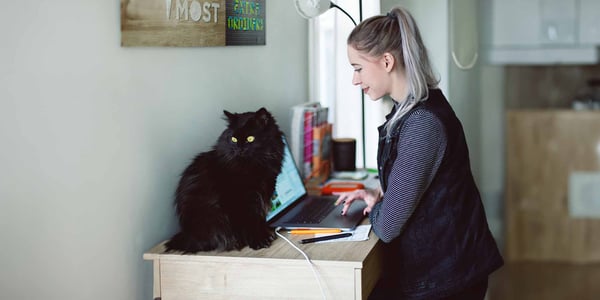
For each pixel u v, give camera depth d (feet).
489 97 14.52
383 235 5.49
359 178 8.38
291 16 8.95
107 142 5.23
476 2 12.79
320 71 9.59
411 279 5.70
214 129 6.94
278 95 8.59
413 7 10.62
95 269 5.16
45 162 4.58
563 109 15.66
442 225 5.56
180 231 6.10
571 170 14.92
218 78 6.98
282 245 5.65
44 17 4.50
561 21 14.69
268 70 8.26
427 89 5.38
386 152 5.60
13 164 4.32
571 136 14.83
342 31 9.32
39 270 4.58
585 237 15.02
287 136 8.86
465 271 5.61
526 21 14.71
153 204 5.91
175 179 6.24
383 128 5.67
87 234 5.05
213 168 5.73
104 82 5.15
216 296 5.41
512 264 15.33
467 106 12.30
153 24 5.64
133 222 5.62
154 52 5.81
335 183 8.03
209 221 5.51
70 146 4.81
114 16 5.22
